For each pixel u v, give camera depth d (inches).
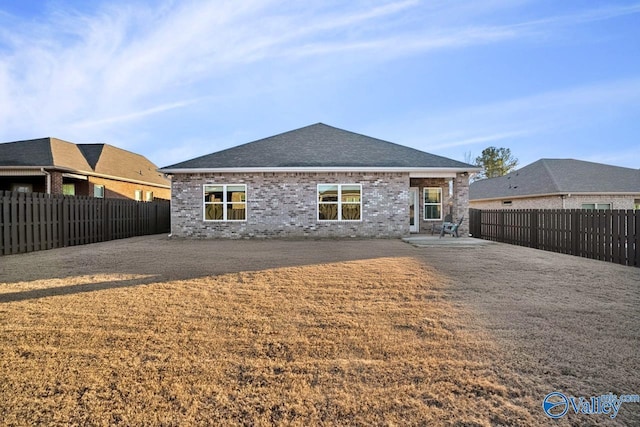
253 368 118.0
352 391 104.5
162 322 159.3
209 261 324.8
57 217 449.1
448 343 137.9
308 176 576.7
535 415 93.4
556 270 285.4
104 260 330.6
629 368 117.8
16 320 160.2
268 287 224.1
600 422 90.7
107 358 124.3
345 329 152.6
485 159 1854.1
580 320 163.3
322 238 567.8
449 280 245.1
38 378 110.6
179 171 566.3
